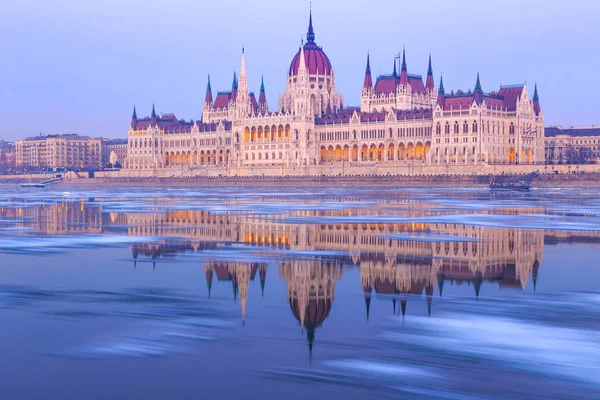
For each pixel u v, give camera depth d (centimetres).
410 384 2958
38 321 4003
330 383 2978
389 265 5969
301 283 5134
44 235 8562
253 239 7950
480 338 3591
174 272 5650
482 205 14450
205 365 3216
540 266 5897
